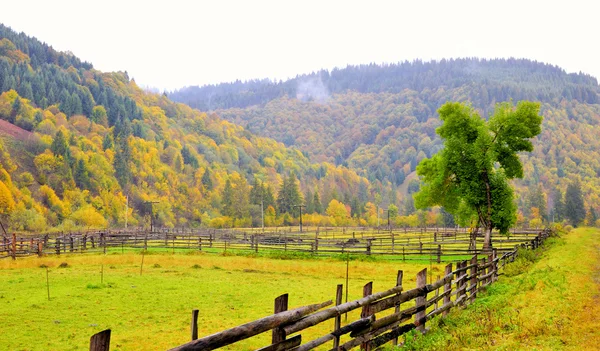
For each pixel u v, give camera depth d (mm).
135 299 19109
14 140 155250
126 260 35094
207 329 14180
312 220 152000
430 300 11945
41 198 128625
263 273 29234
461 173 40062
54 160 145125
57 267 31438
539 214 149375
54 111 197375
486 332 10648
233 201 145625
